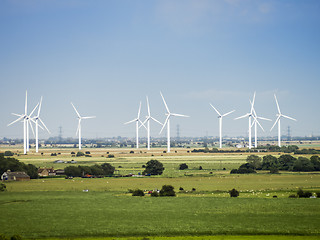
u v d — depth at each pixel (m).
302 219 100.94
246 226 94.94
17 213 107.94
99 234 89.81
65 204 119.06
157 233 90.31
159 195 134.62
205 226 95.19
